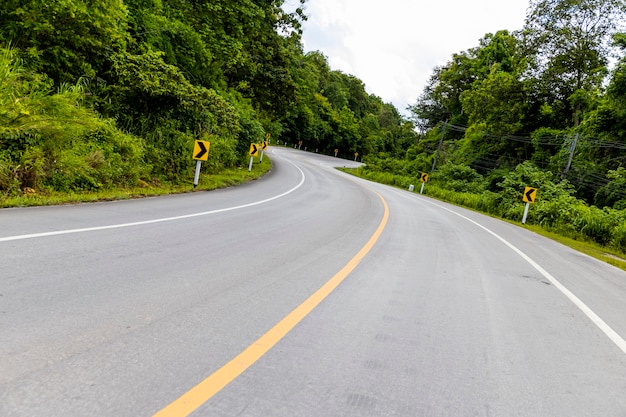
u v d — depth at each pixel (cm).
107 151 1212
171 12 2122
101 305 379
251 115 3198
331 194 1997
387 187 3747
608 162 3369
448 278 670
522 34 4556
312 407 262
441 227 1371
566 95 4419
